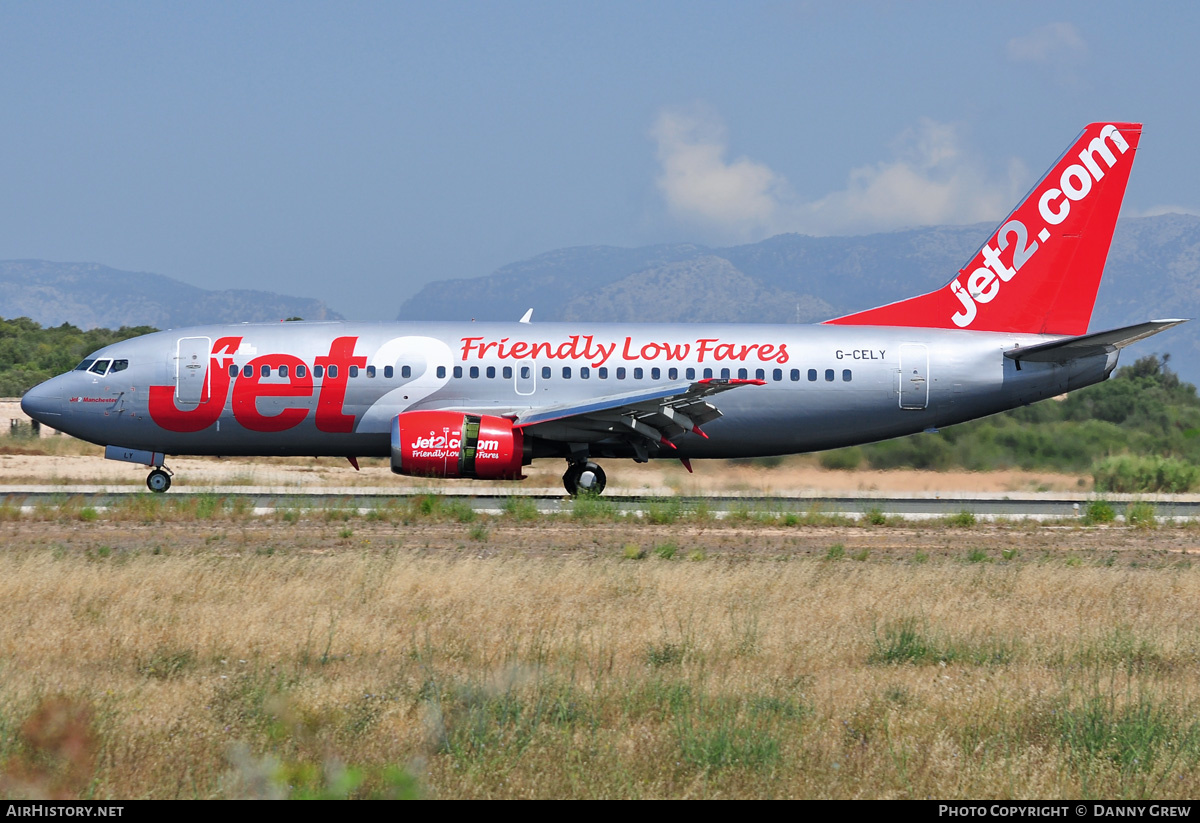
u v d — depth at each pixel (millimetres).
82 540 79062
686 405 109375
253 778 30578
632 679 41594
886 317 121625
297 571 63562
